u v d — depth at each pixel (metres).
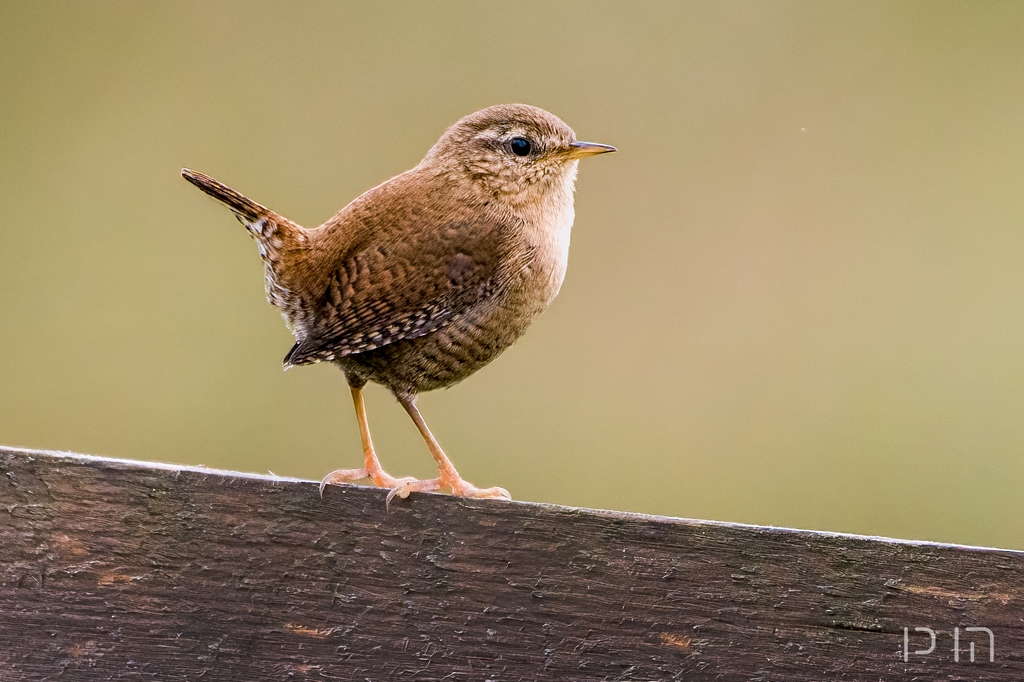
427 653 3.83
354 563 3.83
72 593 3.83
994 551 3.83
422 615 3.83
